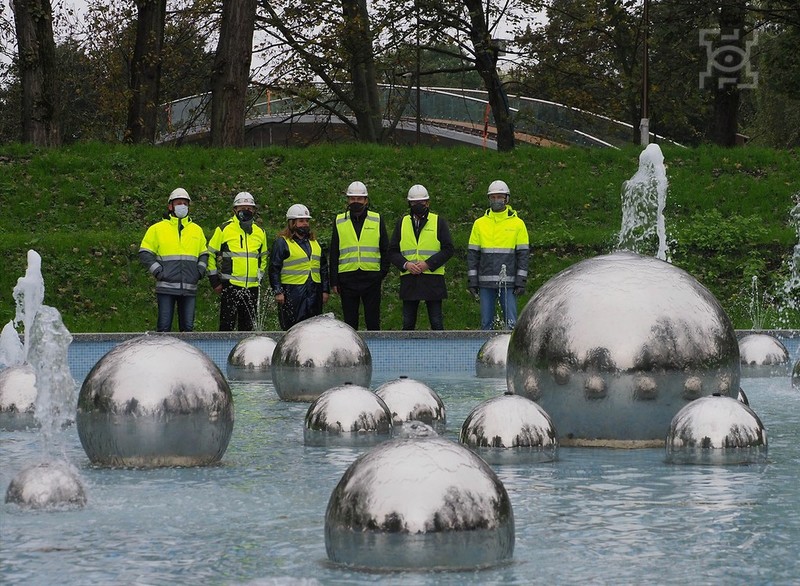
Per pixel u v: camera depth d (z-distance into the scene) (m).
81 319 20.52
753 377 13.98
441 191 26.39
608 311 8.22
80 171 26.11
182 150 27.52
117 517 5.93
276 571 4.78
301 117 43.84
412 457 4.92
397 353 16.17
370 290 16.81
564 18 39.59
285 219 24.80
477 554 4.80
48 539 5.42
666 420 8.20
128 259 22.55
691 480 6.98
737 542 5.27
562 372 8.21
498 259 17.50
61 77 44.97
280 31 37.03
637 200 26.16
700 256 24.11
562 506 6.16
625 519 5.81
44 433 9.50
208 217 24.70
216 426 7.56
